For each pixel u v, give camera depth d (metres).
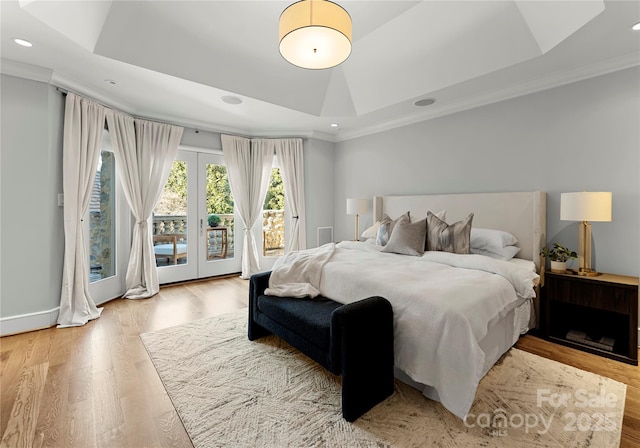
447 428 1.54
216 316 3.14
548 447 1.41
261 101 3.48
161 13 2.36
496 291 1.93
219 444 1.44
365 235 4.01
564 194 2.49
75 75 2.83
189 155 4.44
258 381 1.96
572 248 2.80
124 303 3.53
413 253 2.89
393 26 2.65
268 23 2.56
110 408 1.69
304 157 4.99
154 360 2.22
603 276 2.45
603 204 2.31
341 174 5.14
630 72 2.48
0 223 2.59
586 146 2.71
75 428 1.54
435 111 3.76
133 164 3.67
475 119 3.45
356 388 1.58
